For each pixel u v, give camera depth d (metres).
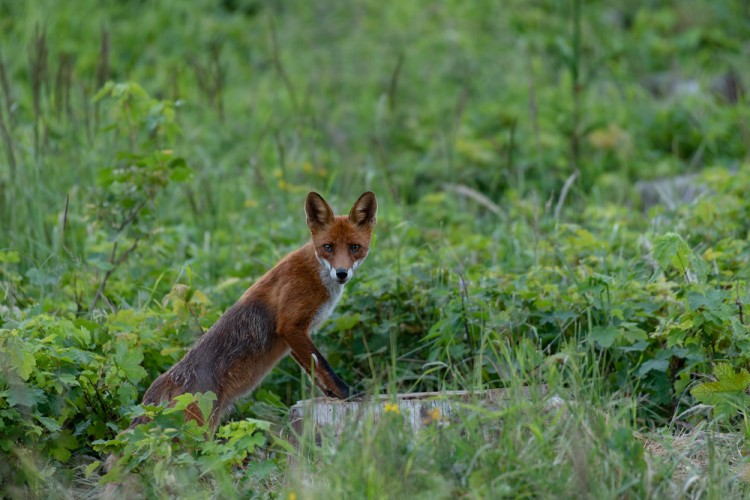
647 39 23.06
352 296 10.83
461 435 7.91
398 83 21.36
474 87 21.31
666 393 9.51
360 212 9.62
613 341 9.45
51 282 11.20
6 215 13.51
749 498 7.28
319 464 8.06
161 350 9.98
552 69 21.81
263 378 9.59
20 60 20.08
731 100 21.03
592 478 6.99
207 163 16.17
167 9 23.67
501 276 11.27
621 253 12.14
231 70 21.78
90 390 8.98
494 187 17.05
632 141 18.67
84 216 12.82
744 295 9.95
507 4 24.44
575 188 16.31
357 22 23.97
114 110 12.68
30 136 15.26
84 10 23.09
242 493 7.84
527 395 8.77
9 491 7.74
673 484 7.25
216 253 13.50
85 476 8.51
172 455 7.89
